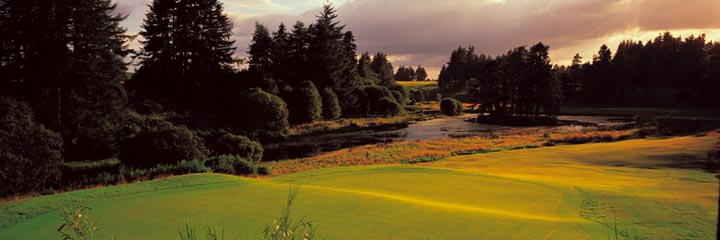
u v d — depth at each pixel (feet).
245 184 52.54
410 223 34.45
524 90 267.59
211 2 215.51
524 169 81.61
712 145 92.89
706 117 243.19
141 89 198.59
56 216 37.55
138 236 31.48
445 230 32.55
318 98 213.25
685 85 396.78
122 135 125.18
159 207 40.83
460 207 40.75
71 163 108.99
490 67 277.64
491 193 50.06
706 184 57.72
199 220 35.96
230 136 108.99
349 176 63.87
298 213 37.91
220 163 89.30
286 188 50.24
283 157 127.34
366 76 363.76
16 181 68.90
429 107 341.62
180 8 208.33
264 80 213.25
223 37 225.97
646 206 41.24
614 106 359.05
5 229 34.17
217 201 43.27
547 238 30.76
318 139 167.12
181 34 209.56
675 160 82.07
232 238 30.71
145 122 155.12
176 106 191.93
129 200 43.83
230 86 213.25
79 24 124.67
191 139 96.73
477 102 303.07
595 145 114.11
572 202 44.60
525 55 274.77
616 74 396.16
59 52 122.21
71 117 121.70
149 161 91.76
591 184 57.67
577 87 442.91
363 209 39.32
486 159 100.53
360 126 209.46
